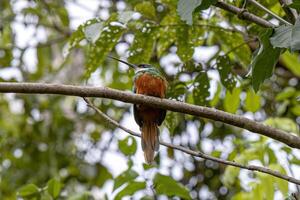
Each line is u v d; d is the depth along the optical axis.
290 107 10.66
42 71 12.68
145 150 7.14
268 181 8.11
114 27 7.95
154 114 7.20
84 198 8.74
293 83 11.35
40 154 12.41
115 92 5.86
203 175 11.22
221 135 11.20
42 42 12.32
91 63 8.24
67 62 12.47
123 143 7.89
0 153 12.52
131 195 7.88
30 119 12.75
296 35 4.79
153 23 8.05
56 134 12.40
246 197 8.45
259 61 5.36
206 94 7.97
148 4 7.88
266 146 8.55
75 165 12.04
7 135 12.64
